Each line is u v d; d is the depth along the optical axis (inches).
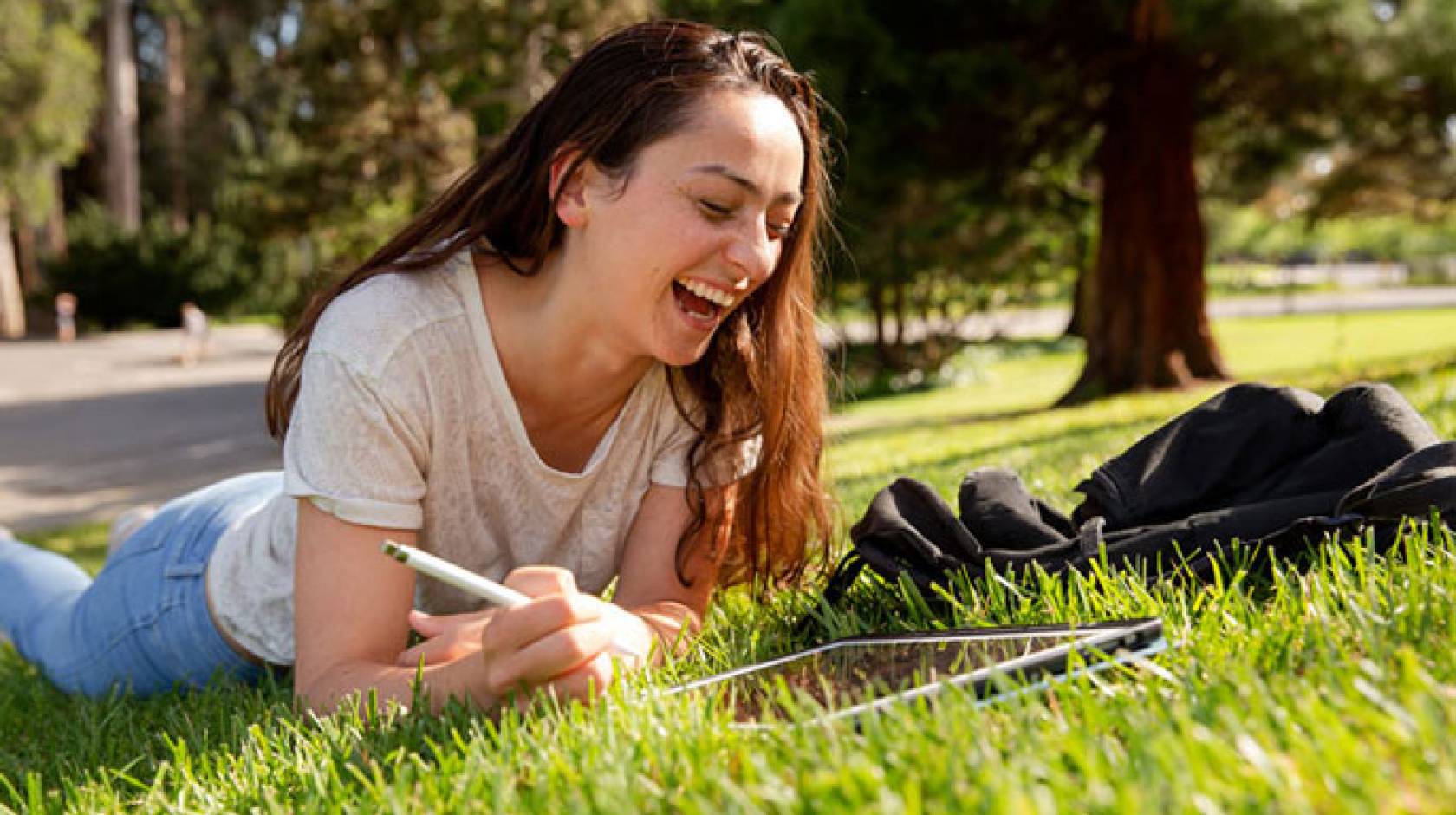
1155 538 82.5
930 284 917.8
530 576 65.4
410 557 60.1
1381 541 76.4
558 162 76.7
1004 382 912.9
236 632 99.1
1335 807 38.1
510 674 63.2
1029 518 90.0
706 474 91.9
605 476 90.4
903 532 86.6
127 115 1712.6
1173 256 564.1
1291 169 618.5
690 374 90.0
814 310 95.3
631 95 74.2
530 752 57.2
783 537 95.6
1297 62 465.1
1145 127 553.0
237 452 668.1
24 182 1261.1
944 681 54.2
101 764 83.7
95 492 556.1
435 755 61.1
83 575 131.9
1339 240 3031.5
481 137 811.4
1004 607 80.3
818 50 432.5
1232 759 42.4
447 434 81.8
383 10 750.5
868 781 43.5
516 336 81.6
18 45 1190.3
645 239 74.3
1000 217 834.8
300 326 86.3
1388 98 512.7
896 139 474.3
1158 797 39.3
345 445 77.5
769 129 73.7
